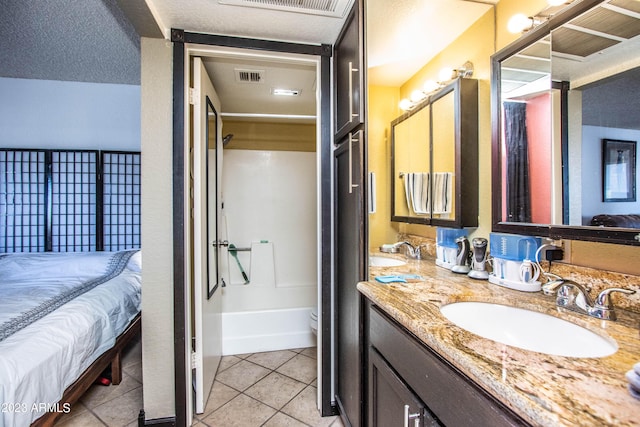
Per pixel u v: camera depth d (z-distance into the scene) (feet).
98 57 7.97
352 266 4.79
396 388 3.28
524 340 3.14
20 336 4.22
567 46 3.42
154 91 5.17
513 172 4.15
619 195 2.85
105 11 6.01
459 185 4.89
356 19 4.43
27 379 3.80
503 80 4.32
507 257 3.96
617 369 1.96
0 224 9.35
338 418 5.67
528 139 3.94
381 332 3.75
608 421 1.44
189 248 5.49
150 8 4.51
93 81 9.59
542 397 1.64
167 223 5.23
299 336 8.71
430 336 2.53
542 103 3.74
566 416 1.48
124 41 7.14
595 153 3.11
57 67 8.60
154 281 5.20
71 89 9.61
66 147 9.66
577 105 3.32
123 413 5.77
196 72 5.50
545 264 3.77
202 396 5.73
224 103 8.45
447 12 4.86
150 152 5.17
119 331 6.40
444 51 5.01
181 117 5.24
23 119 9.43
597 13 3.11
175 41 5.20
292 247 10.56
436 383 2.56
